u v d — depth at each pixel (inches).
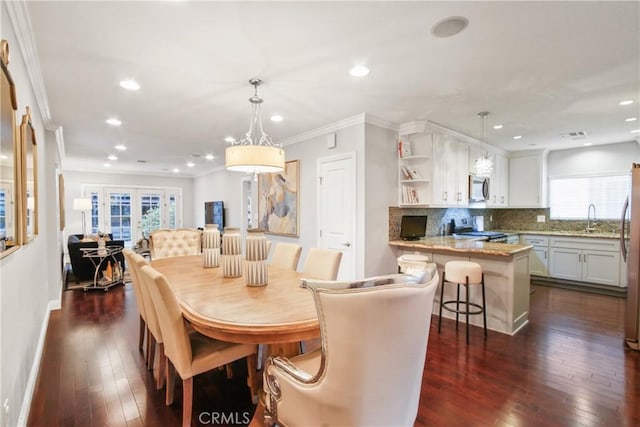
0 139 54.2
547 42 81.1
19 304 72.1
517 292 126.3
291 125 158.7
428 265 53.6
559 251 201.5
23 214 71.9
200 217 362.6
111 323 134.6
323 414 45.9
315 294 42.9
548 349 109.0
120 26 73.3
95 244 209.9
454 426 70.5
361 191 145.3
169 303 65.3
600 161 203.2
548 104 127.3
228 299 74.8
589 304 162.1
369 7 67.1
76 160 267.1
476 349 109.1
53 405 78.2
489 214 248.7
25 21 69.5
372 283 42.1
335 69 96.3
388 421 46.1
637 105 128.3
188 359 67.6
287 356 76.6
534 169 221.6
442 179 165.6
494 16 70.4
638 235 109.3
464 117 146.2
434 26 74.2
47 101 120.6
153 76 100.4
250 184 262.4
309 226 175.0
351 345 41.8
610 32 76.4
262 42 81.0
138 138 185.3
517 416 74.0
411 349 45.3
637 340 109.0
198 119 147.7
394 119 149.3
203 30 75.4
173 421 72.7
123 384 87.6
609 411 75.8
